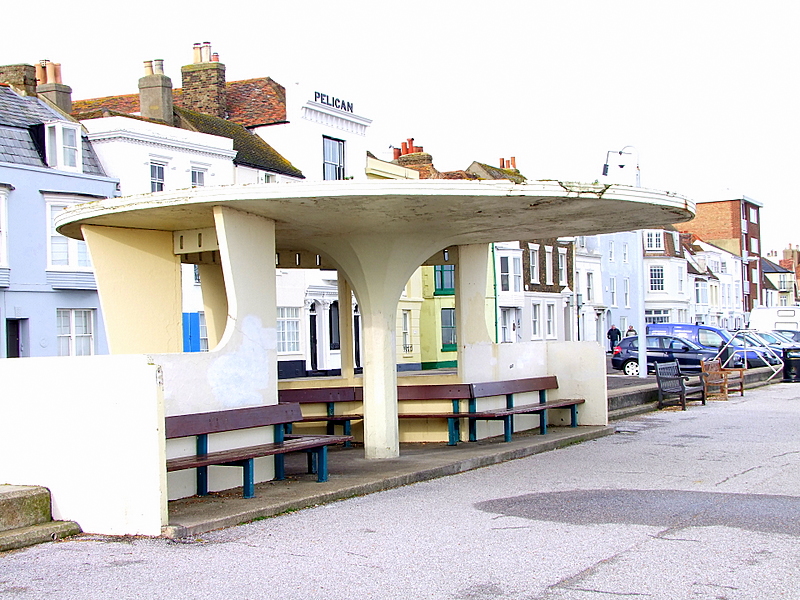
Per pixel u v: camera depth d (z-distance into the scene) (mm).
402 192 9227
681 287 72938
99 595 6074
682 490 9938
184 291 31219
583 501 9305
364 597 5977
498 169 53781
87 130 30078
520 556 6973
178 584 6309
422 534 7785
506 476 11141
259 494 9375
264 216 10375
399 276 12133
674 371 21203
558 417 16344
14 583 6371
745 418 18234
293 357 36594
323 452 10219
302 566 6742
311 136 37406
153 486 7672
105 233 11070
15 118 28734
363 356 12312
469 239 13352
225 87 38562
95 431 7910
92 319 29656
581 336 60531
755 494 9602
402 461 11781
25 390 8273
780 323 49719
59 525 7812
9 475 8312
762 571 6445
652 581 6227
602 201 9938
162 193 9703
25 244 27484
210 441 9383
